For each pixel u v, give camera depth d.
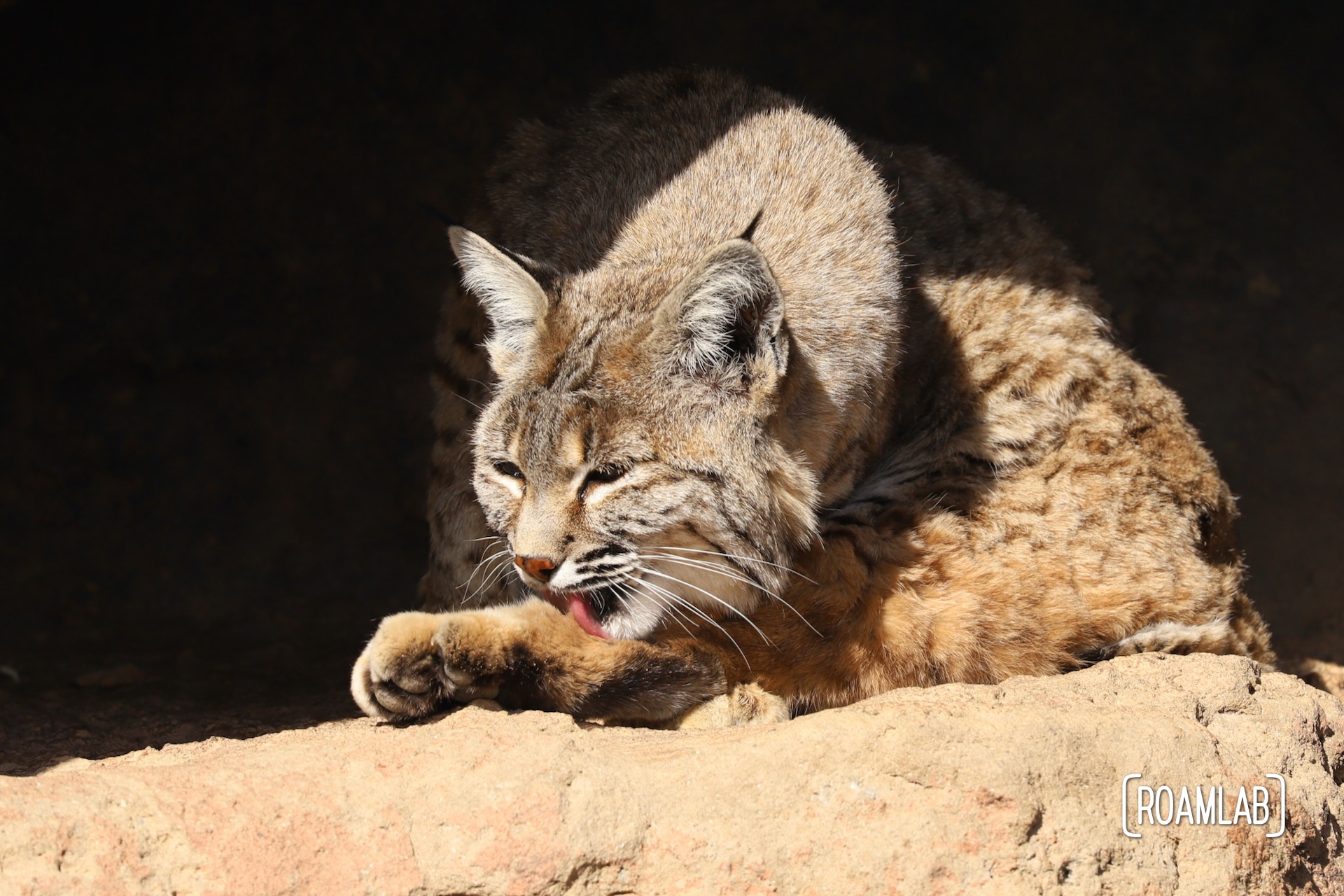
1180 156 18.86
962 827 6.29
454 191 18.20
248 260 17.80
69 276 17.20
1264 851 6.86
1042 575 9.11
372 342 18.00
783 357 7.94
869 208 9.37
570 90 18.50
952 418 9.84
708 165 9.66
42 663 13.15
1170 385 17.86
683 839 6.25
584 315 8.46
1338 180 18.75
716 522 8.15
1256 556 16.11
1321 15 18.92
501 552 9.32
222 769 6.56
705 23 18.64
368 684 7.49
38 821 5.95
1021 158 18.62
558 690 7.92
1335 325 18.00
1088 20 19.00
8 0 14.65
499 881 6.15
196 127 17.67
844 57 18.69
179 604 15.77
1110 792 6.65
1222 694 7.84
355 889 6.11
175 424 17.30
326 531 17.12
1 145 17.02
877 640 8.78
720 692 8.39
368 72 18.17
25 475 16.61
